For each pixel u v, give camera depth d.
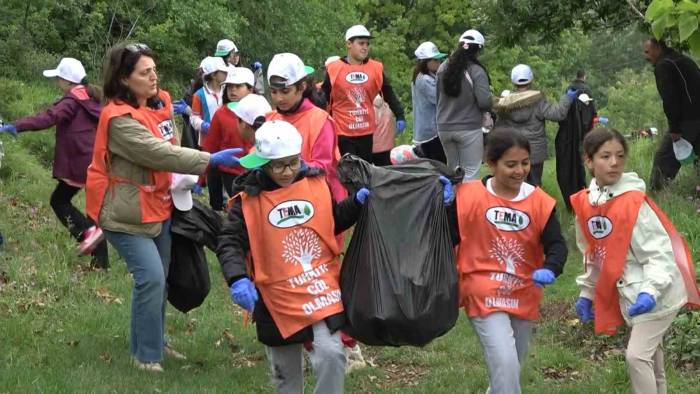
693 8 4.37
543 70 34.44
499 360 4.54
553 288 8.22
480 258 4.69
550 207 4.65
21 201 9.87
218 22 19.81
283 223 4.48
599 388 5.70
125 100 5.51
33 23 17.52
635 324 4.70
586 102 10.43
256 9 22.38
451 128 9.91
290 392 4.73
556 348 6.53
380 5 33.41
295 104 5.55
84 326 6.68
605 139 4.69
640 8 11.03
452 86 9.75
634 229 4.65
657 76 9.65
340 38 25.12
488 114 10.52
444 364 6.39
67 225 8.18
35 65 16.41
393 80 30.94
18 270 7.65
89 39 18.59
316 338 4.42
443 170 4.66
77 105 7.82
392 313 4.22
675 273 4.65
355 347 6.21
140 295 5.65
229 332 6.89
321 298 4.44
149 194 5.58
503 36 12.34
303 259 4.50
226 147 8.16
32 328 6.52
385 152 10.55
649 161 12.76
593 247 4.86
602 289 4.80
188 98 11.09
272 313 4.50
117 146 5.46
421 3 32.97
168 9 19.81
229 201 4.63
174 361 6.15
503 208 4.65
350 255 4.47
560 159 10.62
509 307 4.67
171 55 19.34
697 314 6.32
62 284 7.56
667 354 6.19
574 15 11.76
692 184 10.08
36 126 7.62
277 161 4.42
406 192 4.48
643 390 4.63
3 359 5.84
